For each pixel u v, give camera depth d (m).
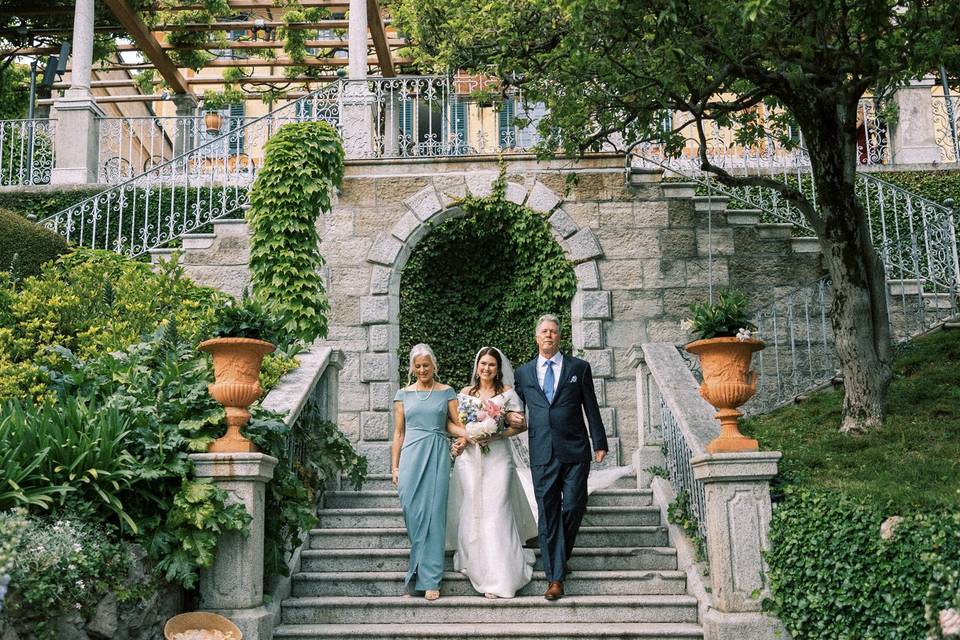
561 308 10.17
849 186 7.66
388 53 14.73
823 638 4.66
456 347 10.42
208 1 13.73
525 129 11.32
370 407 9.82
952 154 12.08
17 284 8.56
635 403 9.76
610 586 5.61
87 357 6.89
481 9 8.80
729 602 4.96
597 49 7.78
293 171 9.22
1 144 12.48
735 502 5.09
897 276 10.23
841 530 4.67
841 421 7.66
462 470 5.73
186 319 7.88
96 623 4.17
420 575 5.41
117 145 14.31
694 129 13.51
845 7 7.07
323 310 9.13
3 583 3.52
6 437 4.62
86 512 4.52
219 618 4.61
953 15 6.95
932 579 4.21
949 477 5.89
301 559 5.89
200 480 4.87
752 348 5.17
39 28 15.41
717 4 6.51
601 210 10.16
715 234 10.11
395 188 10.27
